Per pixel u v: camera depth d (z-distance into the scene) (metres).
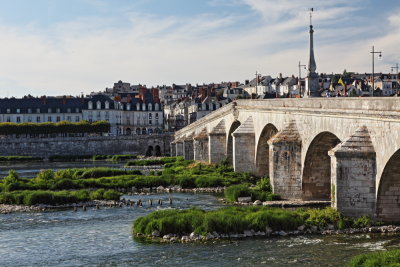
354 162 48.88
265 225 49.84
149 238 50.34
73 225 57.94
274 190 68.00
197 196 77.00
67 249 47.97
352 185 49.12
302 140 65.69
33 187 83.06
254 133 89.88
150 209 66.44
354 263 37.53
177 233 50.72
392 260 36.50
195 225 50.47
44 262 44.34
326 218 50.09
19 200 71.69
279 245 45.97
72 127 186.38
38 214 64.94
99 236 52.28
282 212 52.38
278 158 67.50
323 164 65.12
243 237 49.03
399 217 48.84
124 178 91.19
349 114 50.88
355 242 45.75
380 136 46.44
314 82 70.44
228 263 41.81
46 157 164.62
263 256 43.12
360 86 190.00
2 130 180.38
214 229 49.59
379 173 47.06
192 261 42.62
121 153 174.88
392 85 197.50
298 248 44.88
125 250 46.66
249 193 69.56
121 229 54.91
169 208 66.44
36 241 51.25
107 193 74.50
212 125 121.56
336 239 47.03
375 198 48.56
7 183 85.38
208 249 45.59
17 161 157.12
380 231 48.28
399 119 41.84
